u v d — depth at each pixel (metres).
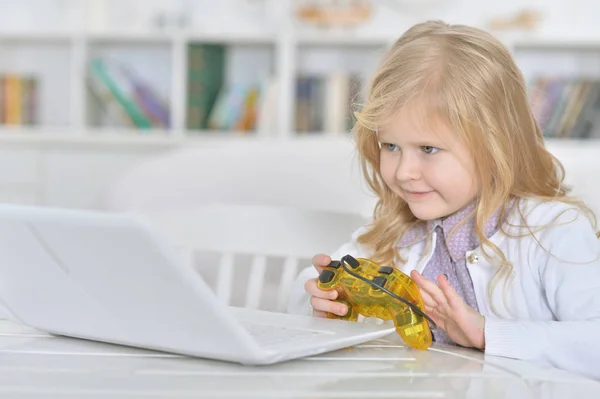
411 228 1.31
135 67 4.03
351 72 3.86
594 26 3.73
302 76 3.74
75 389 0.65
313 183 2.52
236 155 2.65
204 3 3.96
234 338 0.72
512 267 1.19
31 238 0.75
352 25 3.75
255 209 1.55
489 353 0.95
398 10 3.81
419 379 0.73
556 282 1.16
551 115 3.55
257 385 0.68
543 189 1.27
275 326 0.90
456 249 1.24
